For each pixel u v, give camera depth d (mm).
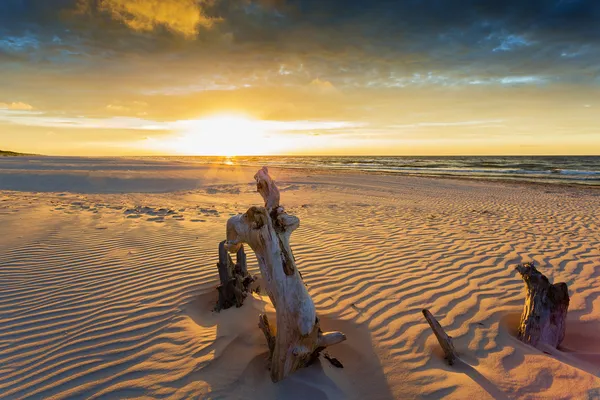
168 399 2754
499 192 18734
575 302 4508
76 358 3219
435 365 3176
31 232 7328
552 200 15492
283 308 2936
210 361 3172
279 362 2971
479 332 3715
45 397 2754
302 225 9078
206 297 4504
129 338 3531
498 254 6480
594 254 6590
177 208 11359
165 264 5590
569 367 3090
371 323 3863
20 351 3316
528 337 3572
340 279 5125
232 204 12922
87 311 4059
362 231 8383
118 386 2877
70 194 14820
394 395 2830
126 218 9180
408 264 5820
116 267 5434
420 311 4156
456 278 5211
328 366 3160
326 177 26797
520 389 2850
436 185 22359
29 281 4859
